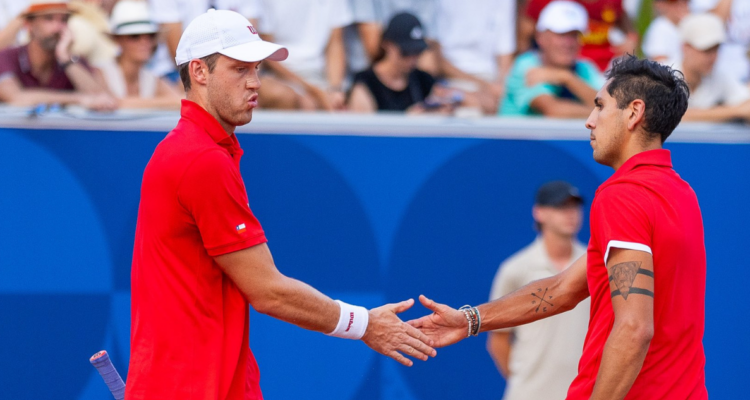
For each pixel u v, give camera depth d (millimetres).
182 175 8906
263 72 17859
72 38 16688
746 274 16469
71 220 14977
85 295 14953
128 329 14984
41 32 15773
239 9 17984
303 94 17672
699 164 16500
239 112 9352
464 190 15883
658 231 8555
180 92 17484
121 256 15047
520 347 14531
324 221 15555
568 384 14227
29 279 14883
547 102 17359
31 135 14945
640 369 8445
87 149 15039
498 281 15336
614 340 8352
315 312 9641
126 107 16219
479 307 11266
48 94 15555
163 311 9172
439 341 11211
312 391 15414
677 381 8867
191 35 9242
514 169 16016
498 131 15977
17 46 16094
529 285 11234
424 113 17375
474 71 19391
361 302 15609
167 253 9148
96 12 17625
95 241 15016
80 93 16156
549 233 14836
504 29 19641
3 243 14859
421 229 15758
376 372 15492
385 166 15703
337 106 17469
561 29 17328
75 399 14859
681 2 19969
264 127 15406
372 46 18578
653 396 8789
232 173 9086
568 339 14250
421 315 15719
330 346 15445
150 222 9195
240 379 9477
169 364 9164
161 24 17891
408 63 17328
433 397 15617
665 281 8656
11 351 14812
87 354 14914
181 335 9141
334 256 15570
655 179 8812
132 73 16922
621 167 9047
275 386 15359
